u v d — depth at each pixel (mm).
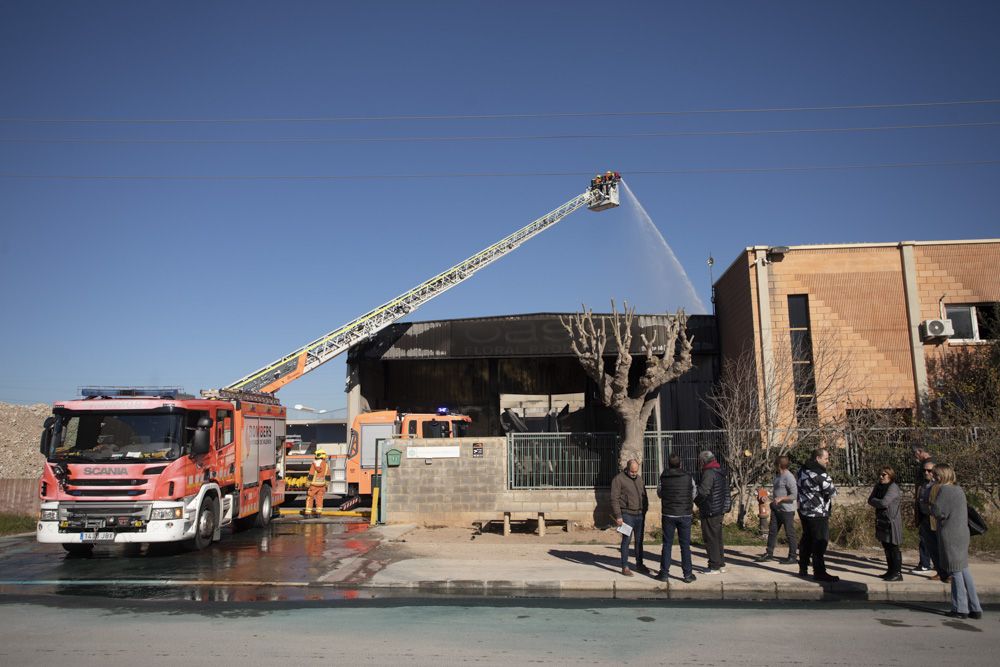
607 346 22766
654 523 15453
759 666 6539
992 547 12594
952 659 6793
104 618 8430
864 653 6992
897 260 19312
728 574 10609
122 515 12102
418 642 7328
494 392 26969
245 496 15570
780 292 19266
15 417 27891
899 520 10195
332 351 24062
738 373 18422
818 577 10125
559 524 15781
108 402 12602
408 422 20453
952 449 14578
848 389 17828
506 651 7000
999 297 18984
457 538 14477
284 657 6773
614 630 7859
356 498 21000
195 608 8977
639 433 15438
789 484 11734
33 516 18000
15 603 9305
